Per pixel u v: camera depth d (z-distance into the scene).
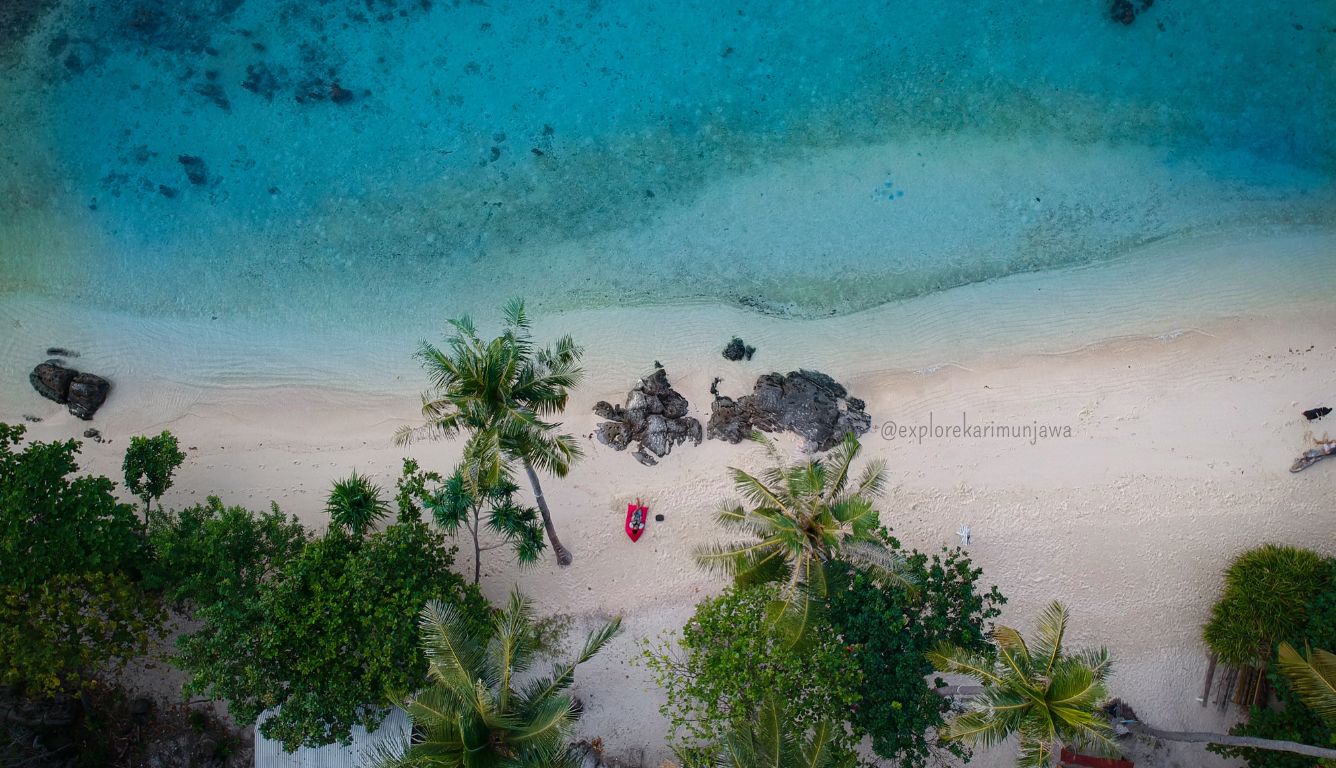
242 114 29.83
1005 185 28.59
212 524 22.94
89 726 25.62
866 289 28.41
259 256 29.48
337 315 29.22
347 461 27.83
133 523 24.14
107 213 29.52
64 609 21.72
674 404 27.42
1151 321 27.48
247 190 29.69
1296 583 23.98
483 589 26.53
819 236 28.78
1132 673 25.94
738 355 27.92
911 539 26.58
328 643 21.23
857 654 22.25
